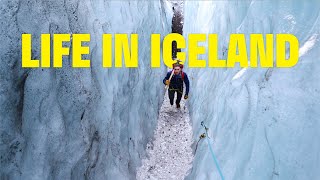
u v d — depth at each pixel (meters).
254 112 2.10
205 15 6.16
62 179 1.95
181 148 4.39
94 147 2.47
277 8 2.16
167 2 10.89
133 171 3.48
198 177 2.80
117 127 3.16
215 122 3.21
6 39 1.54
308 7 1.81
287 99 1.64
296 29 1.85
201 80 5.20
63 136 1.94
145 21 4.88
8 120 1.53
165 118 5.48
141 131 4.15
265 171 1.74
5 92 1.52
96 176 2.53
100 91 2.69
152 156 4.21
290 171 1.50
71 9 2.31
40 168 1.73
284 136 1.58
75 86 2.20
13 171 1.55
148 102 4.93
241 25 2.89
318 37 1.62
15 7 1.61
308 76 1.57
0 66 1.50
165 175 3.77
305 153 1.44
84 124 2.30
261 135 1.85
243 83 2.45
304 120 1.50
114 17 3.42
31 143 1.70
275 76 1.82
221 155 2.56
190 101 5.84
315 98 1.47
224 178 2.28
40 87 1.78
